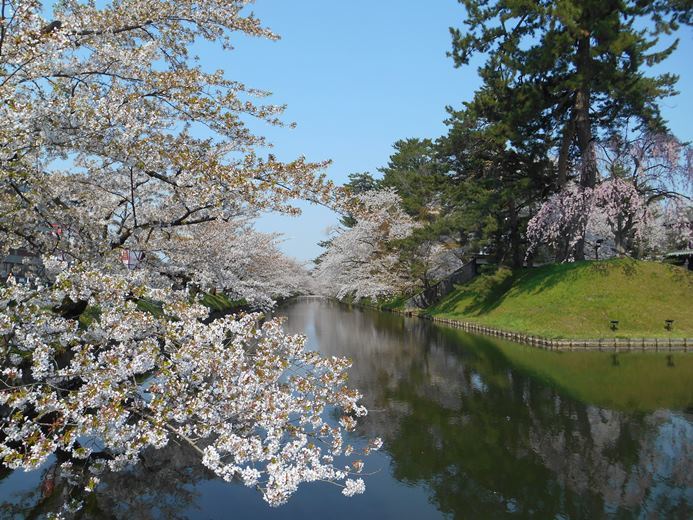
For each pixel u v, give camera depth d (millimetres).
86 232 7727
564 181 25469
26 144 5691
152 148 6238
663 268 22250
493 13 22875
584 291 22000
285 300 59438
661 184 23344
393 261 37156
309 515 6273
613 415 10172
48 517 6023
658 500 6629
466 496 6832
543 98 22984
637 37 20281
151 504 6434
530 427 9594
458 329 25719
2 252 7348
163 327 5383
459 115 27781
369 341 21938
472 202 26797
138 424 4688
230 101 6770
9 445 6434
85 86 6719
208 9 7105
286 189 6578
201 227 14695
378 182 53656
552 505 6559
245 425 5488
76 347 4816
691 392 11766
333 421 10117
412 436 9219
